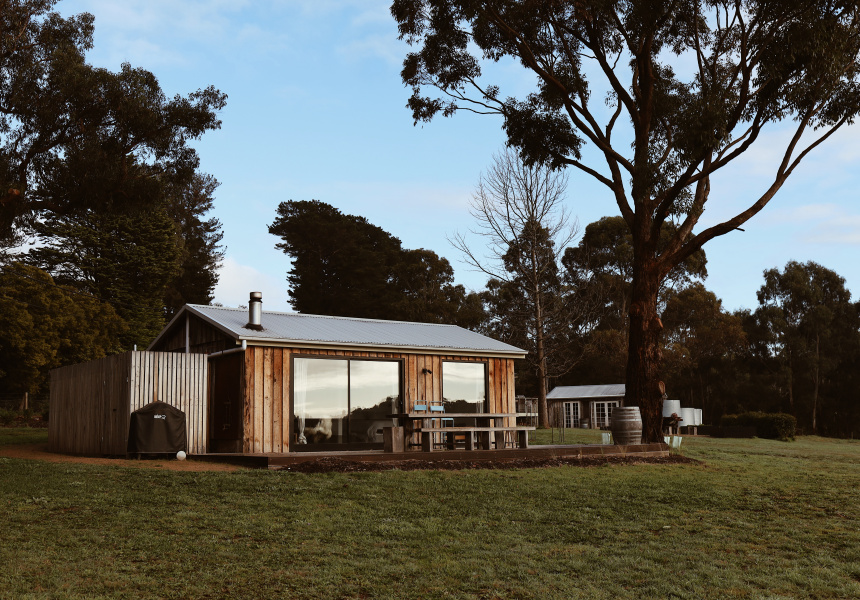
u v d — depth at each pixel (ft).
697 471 41.75
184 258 166.81
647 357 50.96
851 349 157.38
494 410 59.16
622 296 147.43
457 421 56.54
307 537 23.25
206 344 52.39
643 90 52.11
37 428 82.74
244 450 46.03
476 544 23.20
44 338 107.45
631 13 50.42
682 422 99.40
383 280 165.17
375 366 53.57
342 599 17.76
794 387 158.81
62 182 57.11
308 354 50.08
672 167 46.68
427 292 157.79
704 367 163.22
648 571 20.85
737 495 33.37
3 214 55.62
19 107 56.85
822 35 43.93
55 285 113.60
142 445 43.16
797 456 57.21
